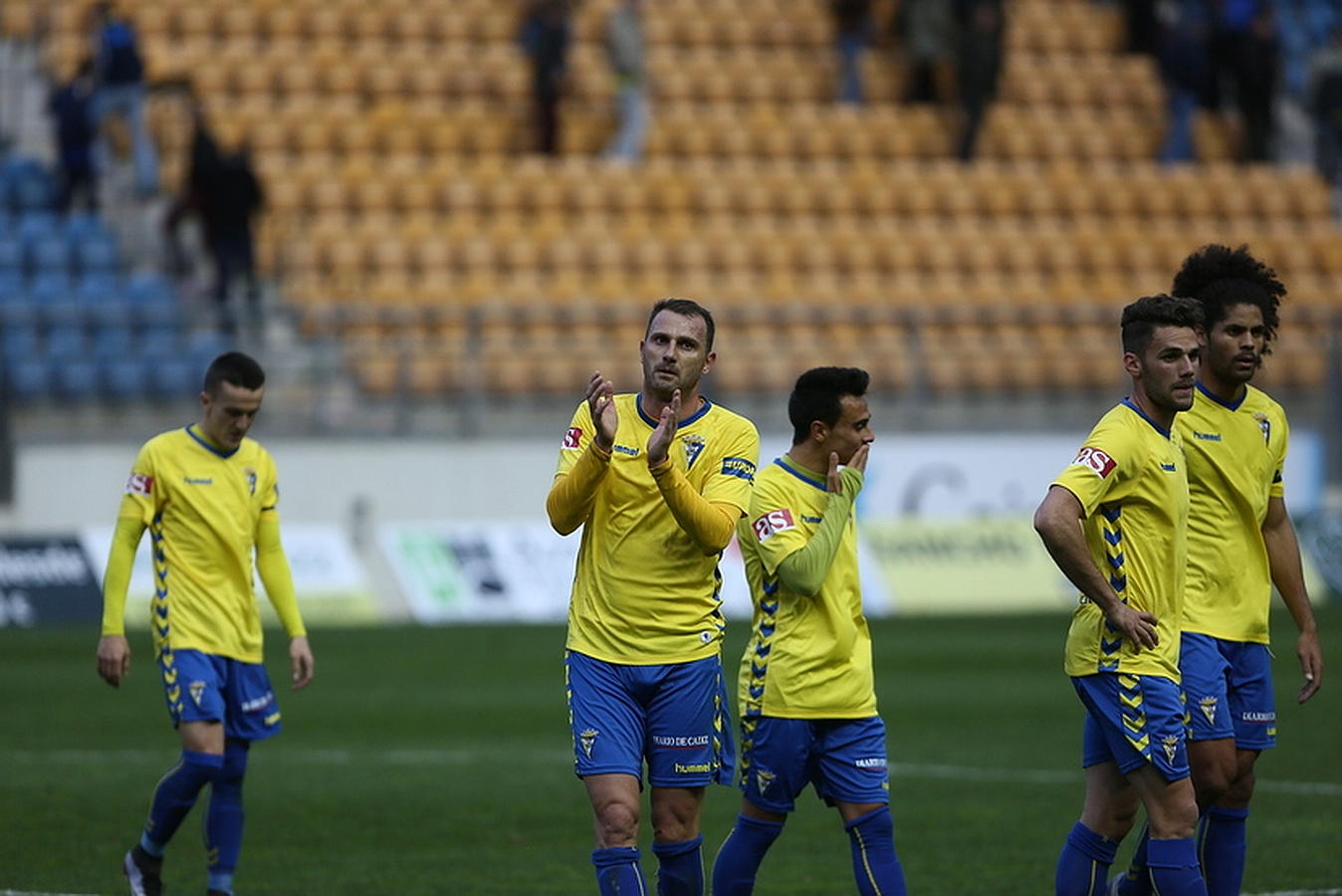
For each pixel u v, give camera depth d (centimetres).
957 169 10056
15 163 8950
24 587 7081
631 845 2259
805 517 2375
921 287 9412
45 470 7469
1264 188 10375
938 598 7900
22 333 7606
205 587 2753
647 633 2316
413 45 10194
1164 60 10800
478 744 4397
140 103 8800
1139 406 2327
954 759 4153
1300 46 11625
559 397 8169
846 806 2370
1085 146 10625
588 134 10000
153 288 8306
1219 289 2455
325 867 3006
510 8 10438
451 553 7612
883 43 10838
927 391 8600
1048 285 9625
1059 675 5650
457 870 2980
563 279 8938
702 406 2388
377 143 9512
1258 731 2466
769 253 9300
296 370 7819
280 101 9662
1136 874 2423
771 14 10794
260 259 8700
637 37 9675
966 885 2855
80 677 5653
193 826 3412
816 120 10250
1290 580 2541
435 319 7925
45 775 3944
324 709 4984
